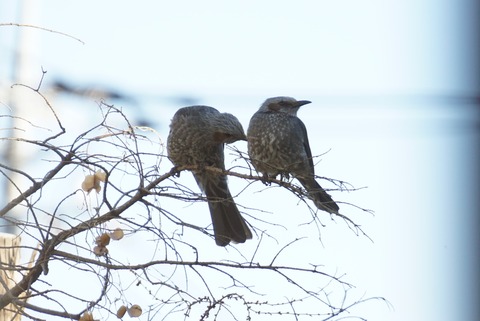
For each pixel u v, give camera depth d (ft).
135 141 32.71
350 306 32.04
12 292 31.83
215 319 31.30
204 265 31.60
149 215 31.99
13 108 40.83
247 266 31.63
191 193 33.04
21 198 32.48
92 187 32.45
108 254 31.58
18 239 35.29
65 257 30.94
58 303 30.45
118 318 30.96
